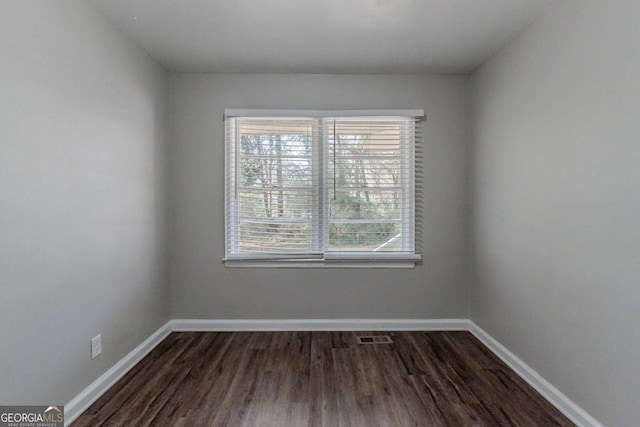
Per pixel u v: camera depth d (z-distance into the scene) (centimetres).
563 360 187
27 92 151
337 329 304
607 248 158
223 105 297
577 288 177
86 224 191
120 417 181
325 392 205
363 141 303
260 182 303
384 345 273
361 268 304
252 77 297
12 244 144
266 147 302
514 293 234
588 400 170
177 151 298
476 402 195
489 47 249
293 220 304
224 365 239
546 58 200
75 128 182
